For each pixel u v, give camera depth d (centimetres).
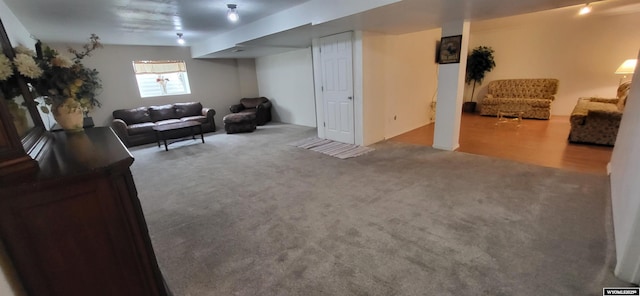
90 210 108
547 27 622
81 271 111
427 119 614
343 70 454
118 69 610
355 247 194
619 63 552
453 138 405
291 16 382
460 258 177
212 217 249
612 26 546
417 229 211
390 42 468
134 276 125
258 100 780
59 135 208
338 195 279
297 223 230
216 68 752
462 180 297
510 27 665
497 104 659
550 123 561
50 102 211
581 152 371
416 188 284
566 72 618
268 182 325
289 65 711
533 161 345
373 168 352
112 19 384
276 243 204
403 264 175
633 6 432
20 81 167
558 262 169
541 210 228
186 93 711
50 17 353
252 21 447
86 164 111
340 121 489
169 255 196
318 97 516
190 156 462
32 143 142
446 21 365
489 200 249
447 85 392
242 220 241
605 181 276
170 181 349
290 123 756
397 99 516
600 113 384
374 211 242
